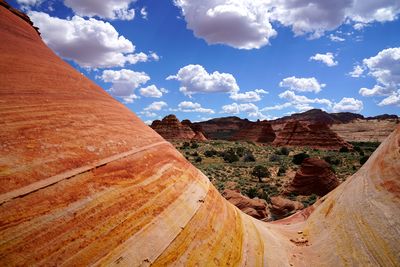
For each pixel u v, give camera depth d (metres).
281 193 41.19
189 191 5.67
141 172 4.84
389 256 4.76
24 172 3.27
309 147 109.75
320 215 8.51
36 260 2.74
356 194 7.12
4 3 8.44
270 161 75.94
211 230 5.24
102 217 3.60
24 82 4.96
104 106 6.30
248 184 46.81
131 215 3.96
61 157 3.83
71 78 6.62
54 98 5.10
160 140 6.88
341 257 5.75
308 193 39.44
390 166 6.47
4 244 2.64
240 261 5.24
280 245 7.07
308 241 7.57
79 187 3.66
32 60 6.01
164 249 3.96
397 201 5.45
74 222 3.28
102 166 4.23
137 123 6.89
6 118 3.85
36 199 3.14
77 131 4.54
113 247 3.42
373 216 5.77
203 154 86.94
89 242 3.25
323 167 40.38
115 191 4.05
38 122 4.17
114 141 5.02
